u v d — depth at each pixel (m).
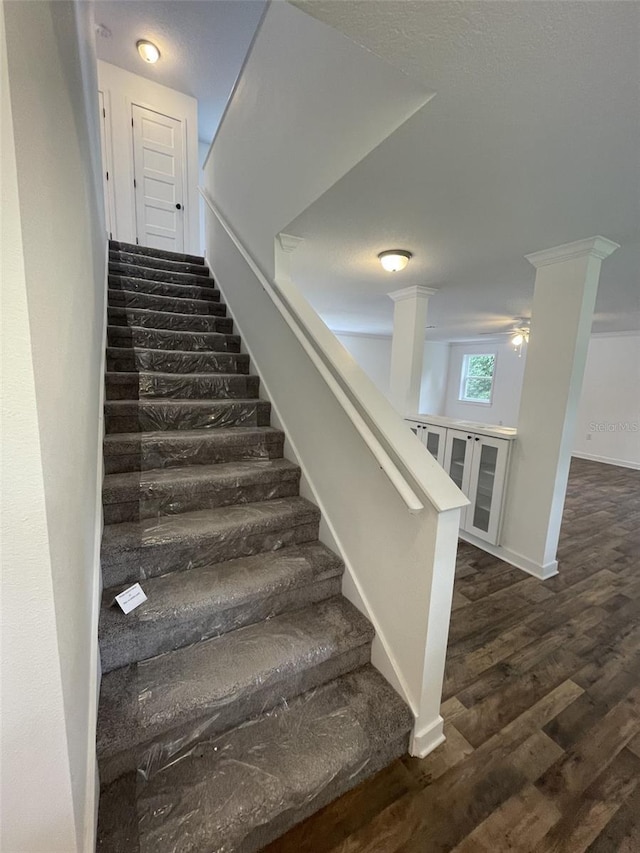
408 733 1.30
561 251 2.24
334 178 1.58
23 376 0.52
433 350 8.73
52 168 0.73
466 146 1.33
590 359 6.32
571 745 1.36
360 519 1.56
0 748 0.60
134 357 2.39
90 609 1.09
